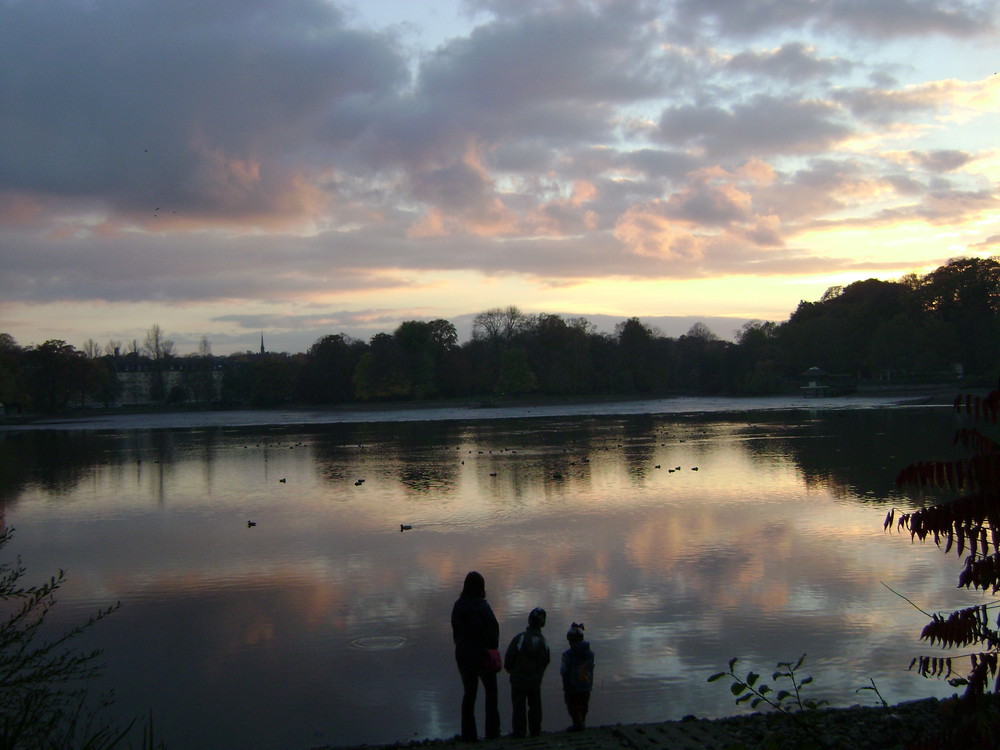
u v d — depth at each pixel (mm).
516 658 14297
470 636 14109
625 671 18906
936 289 161250
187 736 16031
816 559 28312
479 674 14039
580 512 39250
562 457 66188
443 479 53812
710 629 21516
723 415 125375
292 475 59031
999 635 6797
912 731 11953
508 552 30859
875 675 18188
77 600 25984
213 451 82250
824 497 41156
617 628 21812
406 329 194250
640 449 71375
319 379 197625
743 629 21438
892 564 27328
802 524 34438
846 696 17078
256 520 40250
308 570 29141
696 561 28562
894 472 49688
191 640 21750
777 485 45938
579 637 14969
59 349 184500
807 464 55438
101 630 22703
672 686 18000
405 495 47000
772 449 67000
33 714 9547
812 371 176000
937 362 151875
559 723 16328
